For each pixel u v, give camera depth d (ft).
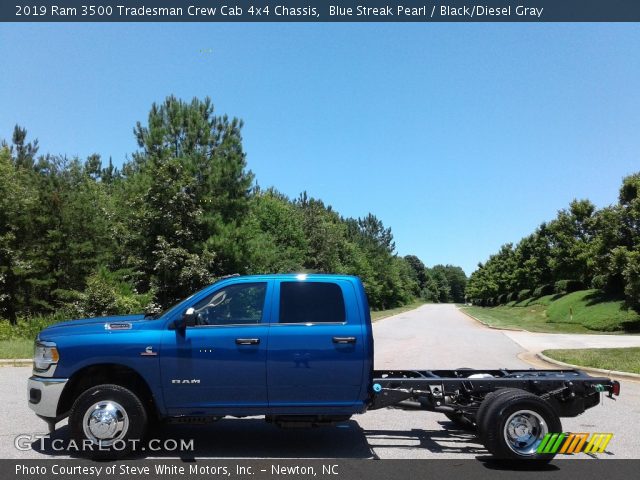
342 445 23.00
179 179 76.48
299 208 161.17
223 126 82.64
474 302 400.67
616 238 106.22
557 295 165.78
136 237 76.69
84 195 84.23
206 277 74.49
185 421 21.24
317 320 21.17
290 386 20.62
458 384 22.44
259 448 22.34
